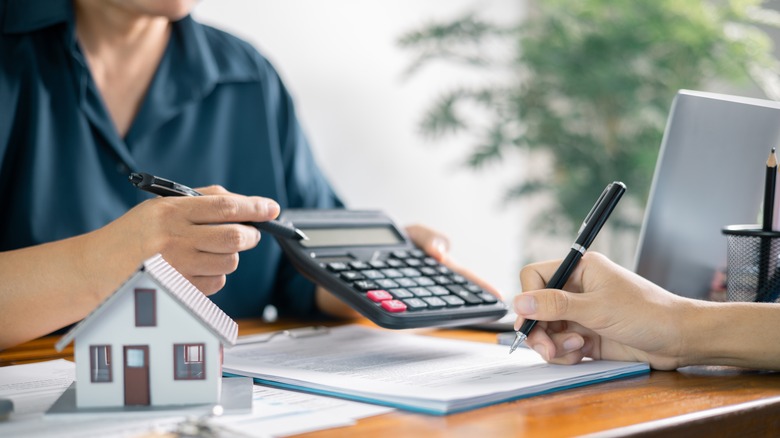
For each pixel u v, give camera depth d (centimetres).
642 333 64
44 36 105
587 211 241
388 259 85
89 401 50
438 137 261
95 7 104
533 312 63
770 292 72
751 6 227
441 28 256
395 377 59
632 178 239
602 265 66
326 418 49
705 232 81
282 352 73
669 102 231
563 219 251
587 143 246
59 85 104
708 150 81
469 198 308
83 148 105
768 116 81
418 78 292
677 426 49
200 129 115
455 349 74
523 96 257
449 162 302
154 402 50
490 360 68
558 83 251
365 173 279
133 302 50
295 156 126
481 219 312
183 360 50
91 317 49
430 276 83
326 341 80
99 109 106
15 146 102
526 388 55
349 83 272
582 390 58
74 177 104
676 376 64
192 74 113
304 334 83
